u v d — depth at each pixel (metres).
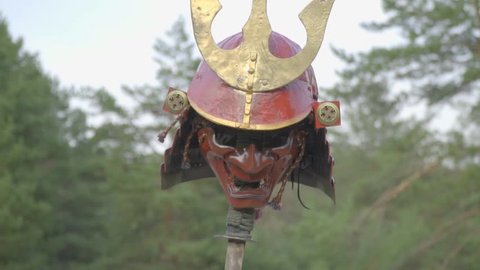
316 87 5.97
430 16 26.78
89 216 55.34
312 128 5.89
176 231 45.62
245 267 44.91
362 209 34.25
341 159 47.03
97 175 57.09
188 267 45.06
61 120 60.25
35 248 49.22
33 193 48.00
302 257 44.84
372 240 34.03
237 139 5.61
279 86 5.49
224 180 5.74
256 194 5.64
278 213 56.28
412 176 30.28
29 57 55.53
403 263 33.44
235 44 5.74
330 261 35.12
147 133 48.38
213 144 5.70
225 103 5.52
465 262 32.09
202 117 5.78
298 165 6.28
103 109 47.69
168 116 47.56
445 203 30.95
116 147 47.44
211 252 43.88
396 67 27.30
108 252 47.97
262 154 5.57
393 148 30.56
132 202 45.69
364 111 47.56
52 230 51.00
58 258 54.84
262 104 5.48
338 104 5.54
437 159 29.23
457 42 27.11
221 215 45.91
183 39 46.22
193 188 45.75
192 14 5.62
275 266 45.12
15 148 44.91
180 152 6.42
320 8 5.57
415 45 26.78
